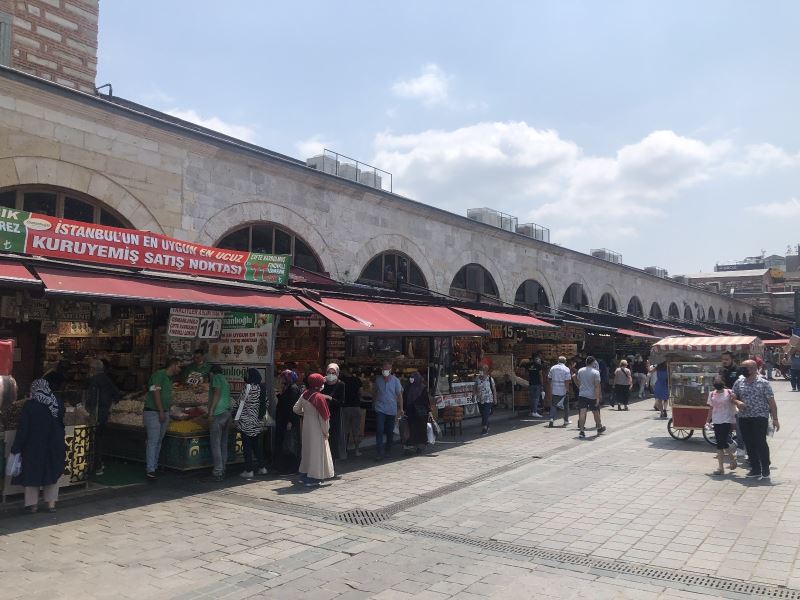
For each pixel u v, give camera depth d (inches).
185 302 338.0
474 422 676.1
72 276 309.9
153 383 379.2
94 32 489.1
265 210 554.9
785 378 1346.0
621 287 1299.2
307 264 602.5
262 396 397.1
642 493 338.3
